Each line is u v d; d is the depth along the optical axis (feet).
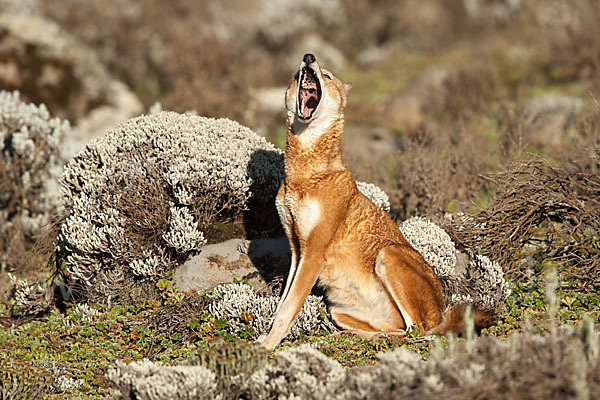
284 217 72.08
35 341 74.38
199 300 76.43
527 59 237.86
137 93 230.48
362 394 46.24
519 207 87.25
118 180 86.48
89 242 81.82
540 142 142.61
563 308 75.56
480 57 252.01
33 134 115.34
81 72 206.90
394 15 306.14
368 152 156.66
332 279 72.49
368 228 72.38
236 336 71.97
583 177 89.45
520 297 79.46
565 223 86.63
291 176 70.79
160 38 253.03
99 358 69.92
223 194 87.30
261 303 73.51
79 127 192.95
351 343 69.26
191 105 175.32
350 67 282.97
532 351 45.83
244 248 83.97
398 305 70.49
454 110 188.34
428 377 43.83
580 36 212.23
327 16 299.58
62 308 87.97
